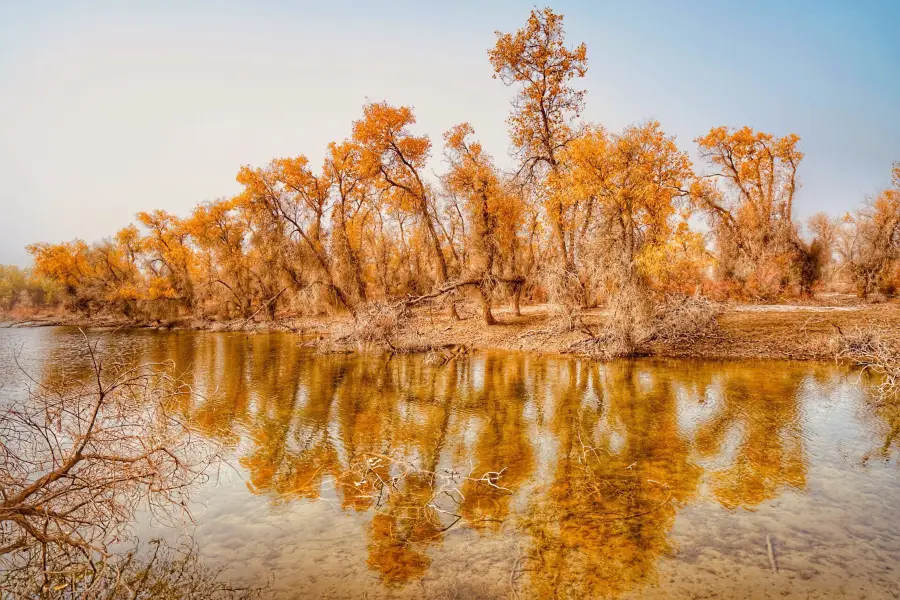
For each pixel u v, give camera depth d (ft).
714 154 119.44
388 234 122.21
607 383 51.67
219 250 135.44
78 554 21.07
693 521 23.03
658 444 33.68
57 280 174.70
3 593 17.98
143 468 21.65
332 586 18.75
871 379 48.91
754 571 18.90
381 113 88.17
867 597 17.19
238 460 32.45
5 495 17.26
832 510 23.57
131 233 171.53
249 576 19.57
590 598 17.58
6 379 58.54
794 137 110.32
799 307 80.94
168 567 20.26
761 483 26.91
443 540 22.13
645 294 65.82
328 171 112.88
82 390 21.88
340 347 78.54
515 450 33.68
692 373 54.19
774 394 44.47
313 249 114.11
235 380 57.82
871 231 89.20
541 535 22.27
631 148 66.74
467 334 84.64
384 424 40.11
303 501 26.45
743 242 103.91
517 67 85.40
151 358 76.18
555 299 74.69
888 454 30.48
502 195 85.30
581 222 78.18
